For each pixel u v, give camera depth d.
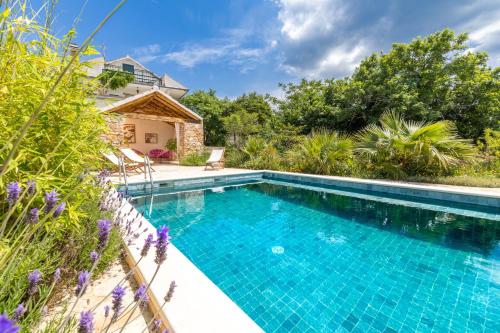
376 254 3.19
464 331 1.89
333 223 4.42
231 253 3.21
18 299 1.08
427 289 2.43
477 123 12.14
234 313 1.32
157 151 14.46
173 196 6.46
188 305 1.38
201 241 3.58
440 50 11.43
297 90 18.30
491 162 7.11
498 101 11.53
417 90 11.41
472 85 11.31
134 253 2.02
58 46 1.61
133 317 1.42
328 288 2.45
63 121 1.65
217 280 2.59
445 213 4.92
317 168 8.66
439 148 6.86
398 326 1.95
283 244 3.49
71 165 1.78
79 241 1.76
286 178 8.73
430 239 3.68
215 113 19.34
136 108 10.70
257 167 10.48
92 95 2.04
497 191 5.21
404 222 4.46
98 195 2.35
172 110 11.74
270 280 2.59
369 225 4.31
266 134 14.23
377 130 7.79
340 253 3.22
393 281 2.58
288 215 4.89
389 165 7.35
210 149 13.24
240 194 6.80
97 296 1.59
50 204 1.03
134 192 6.51
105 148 2.22
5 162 0.71
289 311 2.12
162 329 1.32
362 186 6.83
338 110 13.36
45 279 1.47
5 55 1.34
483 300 2.25
